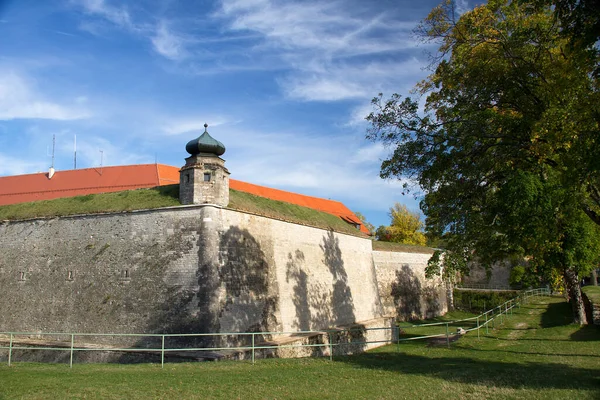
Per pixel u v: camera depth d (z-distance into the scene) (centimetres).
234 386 1276
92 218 2677
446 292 5388
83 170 4372
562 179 1436
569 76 1446
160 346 2247
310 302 3059
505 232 1948
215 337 2214
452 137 1769
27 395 1161
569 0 1290
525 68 1642
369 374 1458
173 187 2655
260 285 2622
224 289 2362
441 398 1132
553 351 1927
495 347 2194
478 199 1906
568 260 2659
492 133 1739
